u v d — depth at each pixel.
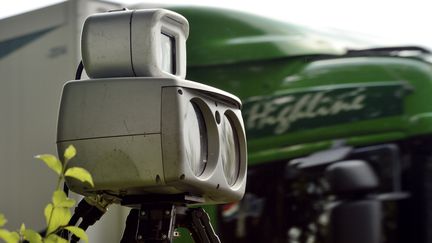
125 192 1.93
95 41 1.97
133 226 2.10
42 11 5.78
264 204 5.46
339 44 5.58
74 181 1.89
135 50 1.94
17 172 5.81
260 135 5.51
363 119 5.39
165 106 1.82
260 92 5.51
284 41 5.52
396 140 5.32
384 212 5.28
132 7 5.75
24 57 5.88
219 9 5.63
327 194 5.35
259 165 5.50
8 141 5.89
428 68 5.41
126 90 1.85
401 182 5.29
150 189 1.89
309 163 5.41
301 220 5.38
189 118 1.87
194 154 1.90
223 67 5.54
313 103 5.46
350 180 5.33
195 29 5.62
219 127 2.00
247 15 5.61
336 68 5.48
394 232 5.25
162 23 2.00
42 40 5.77
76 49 5.57
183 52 2.12
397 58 5.46
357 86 5.43
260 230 5.44
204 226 2.09
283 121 5.48
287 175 5.44
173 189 1.89
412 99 5.36
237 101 2.12
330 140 5.41
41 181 5.64
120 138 1.83
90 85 1.87
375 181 5.33
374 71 5.44
